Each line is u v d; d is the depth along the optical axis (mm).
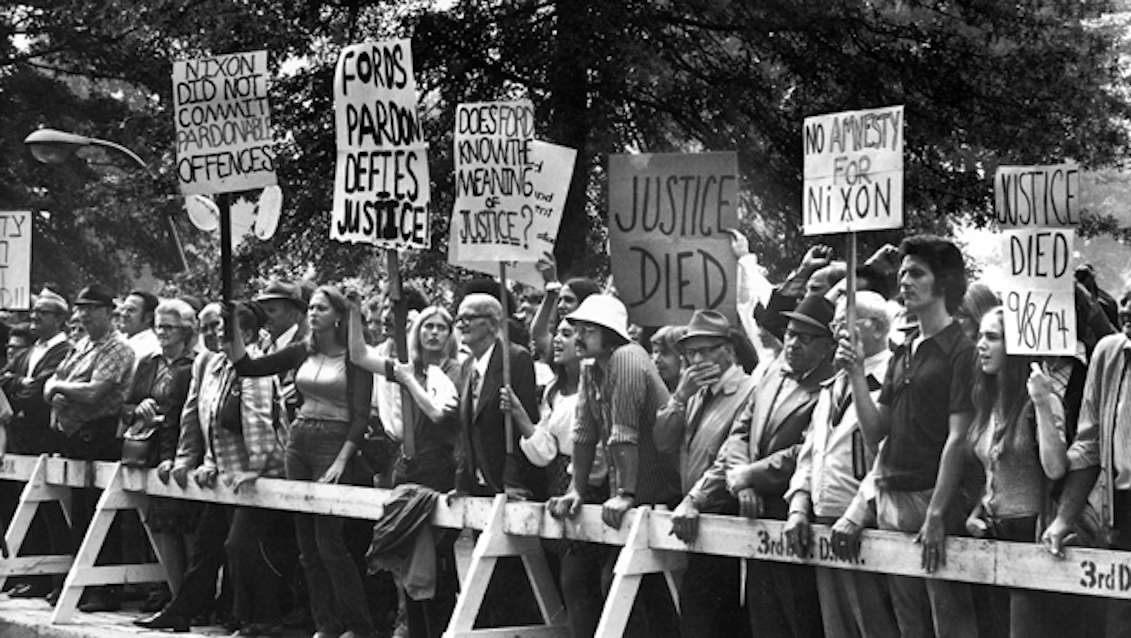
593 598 8391
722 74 20125
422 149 8820
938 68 19656
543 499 8914
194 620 10625
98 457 11523
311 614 10508
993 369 6488
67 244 34719
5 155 32750
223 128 9844
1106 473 6395
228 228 9859
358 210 8875
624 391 7949
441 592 9070
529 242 8758
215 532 10516
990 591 7340
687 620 7852
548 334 9312
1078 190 6344
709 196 8625
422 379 9352
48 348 12547
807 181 7090
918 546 6703
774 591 7473
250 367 9812
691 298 8625
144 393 11328
